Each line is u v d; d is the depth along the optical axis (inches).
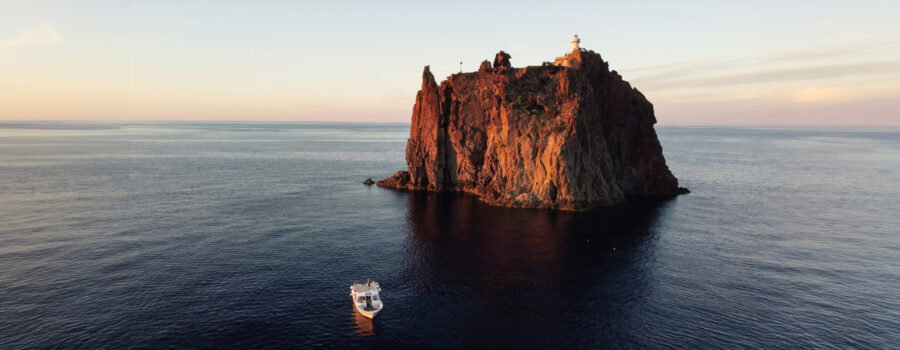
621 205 4525.1
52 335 1894.7
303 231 3511.3
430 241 3280.0
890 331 1999.3
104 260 2751.0
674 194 5147.6
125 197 4648.1
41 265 2642.7
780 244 3218.5
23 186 5142.7
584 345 1887.3
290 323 2055.9
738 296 2345.0
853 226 3710.6
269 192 5196.9
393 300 2299.5
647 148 5246.1
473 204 4630.9
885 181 6259.8
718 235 3437.5
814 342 1915.6
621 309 2203.5
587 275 2628.0
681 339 1936.5
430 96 5565.9
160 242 3132.4
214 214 3998.5
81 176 6018.7
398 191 5452.8
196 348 1835.6
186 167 7303.2
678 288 2445.9
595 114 4781.0
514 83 4778.5
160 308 2156.7
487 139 5275.6
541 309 2204.7
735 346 1886.1
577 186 4453.7
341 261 2844.5
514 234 3459.6
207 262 2770.7
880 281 2534.5
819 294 2367.1
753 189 5541.3
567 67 4717.0
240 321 2059.5
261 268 2699.3
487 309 2203.5
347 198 4931.1
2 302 2169.0
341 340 1925.4
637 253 3016.7
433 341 1920.5
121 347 1827.0
